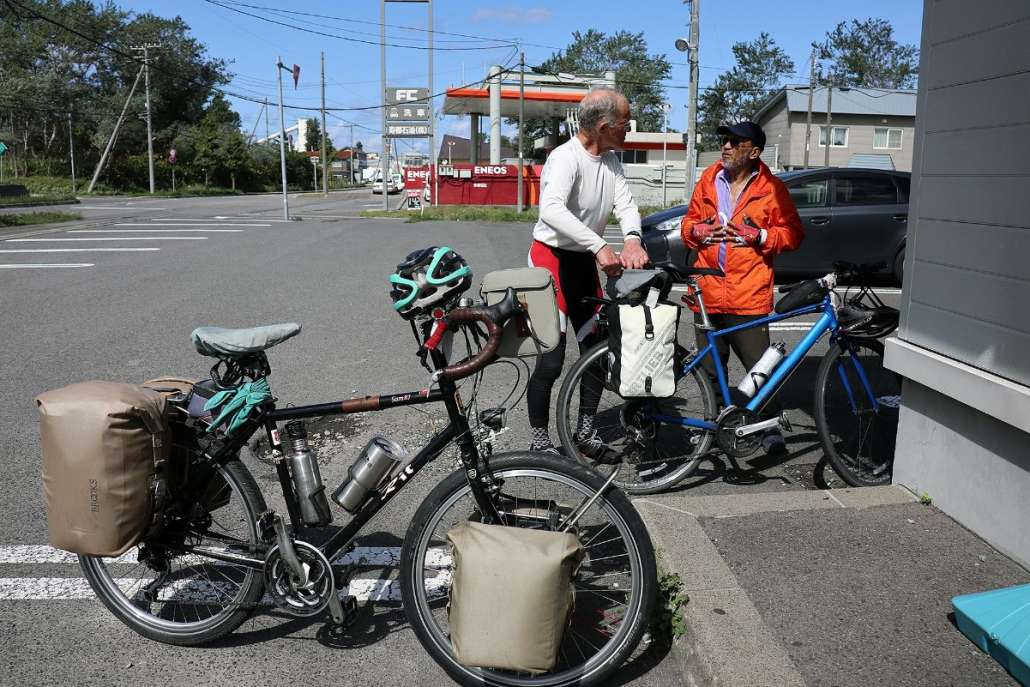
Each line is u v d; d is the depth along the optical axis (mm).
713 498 3648
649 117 76812
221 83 82250
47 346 7324
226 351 2717
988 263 3148
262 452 2896
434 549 3309
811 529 3352
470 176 35719
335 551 2812
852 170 10445
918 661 2545
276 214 28781
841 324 4047
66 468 2488
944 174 3395
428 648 2660
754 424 3979
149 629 2955
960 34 3266
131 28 76250
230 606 2889
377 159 127188
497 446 4852
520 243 17141
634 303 3734
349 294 10016
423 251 2646
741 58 80688
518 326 2773
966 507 3338
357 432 5105
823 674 2494
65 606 3211
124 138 69625
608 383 3824
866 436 4199
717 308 4207
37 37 68625
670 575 2988
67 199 39375
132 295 9852
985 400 3115
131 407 2508
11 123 66062
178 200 48125
